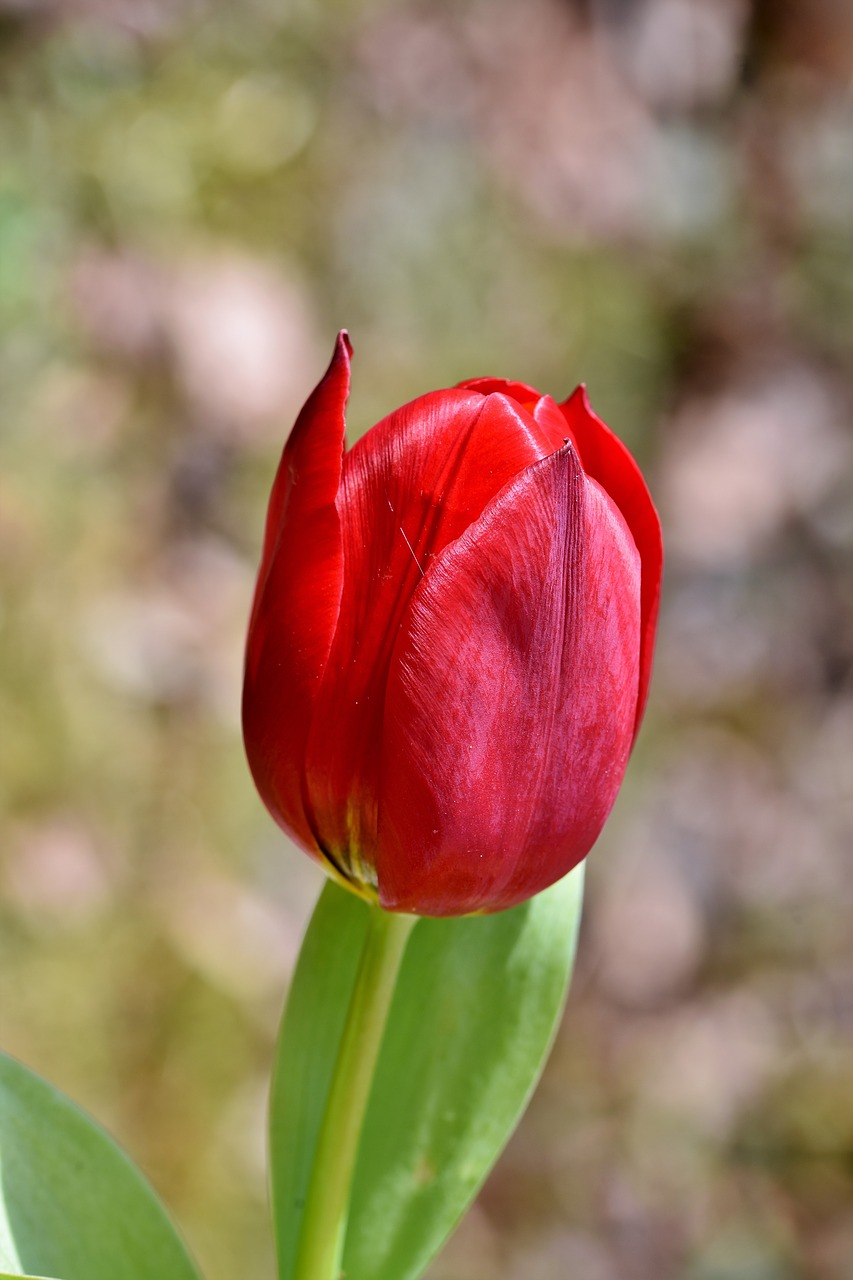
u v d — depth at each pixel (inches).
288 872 36.9
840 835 46.8
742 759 47.2
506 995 19.5
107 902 33.9
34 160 39.2
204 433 39.9
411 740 17.5
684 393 51.4
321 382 17.5
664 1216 38.8
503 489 17.3
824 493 51.6
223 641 37.9
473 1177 19.5
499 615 17.4
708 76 56.6
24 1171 18.8
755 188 55.9
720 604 49.0
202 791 36.2
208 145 42.2
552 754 17.6
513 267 47.3
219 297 40.8
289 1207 19.2
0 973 32.2
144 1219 19.0
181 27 43.0
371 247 44.5
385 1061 19.5
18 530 36.0
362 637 17.7
